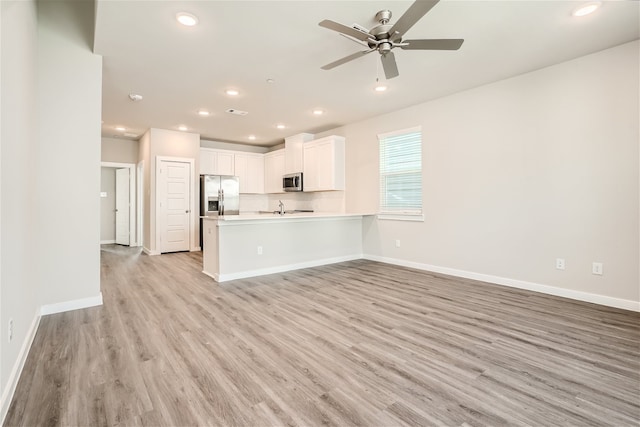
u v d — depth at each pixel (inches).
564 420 61.3
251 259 180.2
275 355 87.6
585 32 112.3
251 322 111.4
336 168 238.7
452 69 142.8
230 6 95.6
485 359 85.0
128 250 280.8
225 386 72.8
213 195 277.7
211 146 301.7
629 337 97.7
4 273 66.2
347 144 240.1
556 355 86.8
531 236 147.5
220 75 147.1
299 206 293.6
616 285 124.7
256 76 148.3
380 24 102.6
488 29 109.7
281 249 192.7
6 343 66.7
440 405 66.0
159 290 151.4
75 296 124.2
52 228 118.6
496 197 158.9
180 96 175.6
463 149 171.5
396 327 106.7
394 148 209.0
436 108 183.0
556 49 124.8
